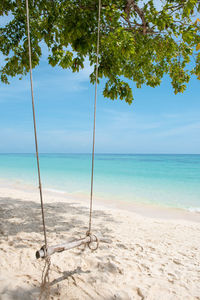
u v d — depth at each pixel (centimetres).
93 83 660
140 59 675
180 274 372
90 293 299
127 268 375
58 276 336
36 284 310
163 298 301
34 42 621
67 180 1833
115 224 667
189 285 339
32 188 1374
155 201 1105
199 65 600
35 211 754
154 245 504
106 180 1898
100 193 1281
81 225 627
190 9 492
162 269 385
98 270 360
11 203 857
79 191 1326
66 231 561
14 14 606
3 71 781
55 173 2417
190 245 520
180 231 635
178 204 1044
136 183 1753
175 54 693
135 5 527
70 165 3975
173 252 470
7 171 2550
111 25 498
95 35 488
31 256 398
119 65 650
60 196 1129
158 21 488
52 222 636
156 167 3841
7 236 493
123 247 476
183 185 1692
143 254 446
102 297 292
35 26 582
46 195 1130
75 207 868
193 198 1197
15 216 670
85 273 349
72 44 504
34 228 566
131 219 742
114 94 673
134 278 346
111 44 504
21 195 1071
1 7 580
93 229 596
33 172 2470
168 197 1218
